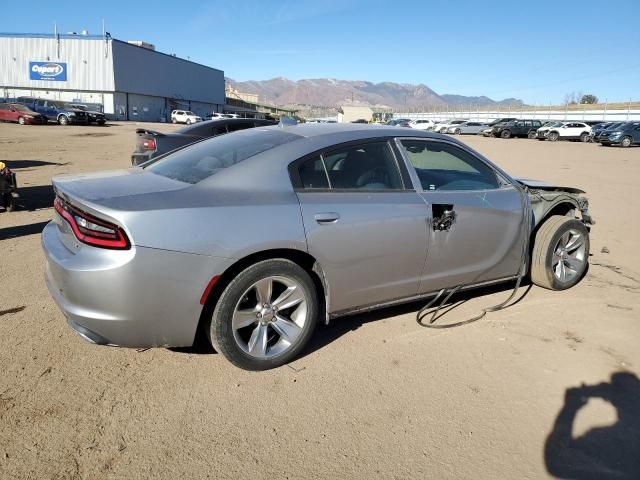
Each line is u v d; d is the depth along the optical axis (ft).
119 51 202.59
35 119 117.50
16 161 47.16
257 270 10.07
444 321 13.50
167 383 10.23
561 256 15.70
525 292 15.80
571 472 8.20
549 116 219.41
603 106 257.55
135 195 9.73
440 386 10.46
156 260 9.18
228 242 9.65
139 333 9.52
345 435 8.90
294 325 10.96
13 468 7.84
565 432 9.14
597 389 10.49
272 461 8.23
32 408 9.28
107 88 202.08
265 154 10.94
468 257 13.37
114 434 8.71
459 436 8.97
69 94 203.41
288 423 9.16
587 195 35.91
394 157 12.41
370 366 11.13
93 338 9.52
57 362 10.85
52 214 24.80
